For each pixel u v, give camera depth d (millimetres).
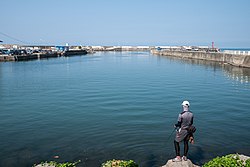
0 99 21625
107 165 6562
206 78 35875
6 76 38594
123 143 11523
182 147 11000
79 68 52906
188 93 24078
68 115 16297
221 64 59000
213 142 11602
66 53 106812
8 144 11539
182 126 7930
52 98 21812
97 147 11117
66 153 10523
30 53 86875
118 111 17156
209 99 21266
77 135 12625
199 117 15742
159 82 31766
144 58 91938
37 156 10266
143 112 16859
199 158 9977
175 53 97000
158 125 14109
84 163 9617
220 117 15742
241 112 16953
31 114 16656
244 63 49500
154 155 10289
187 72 44562
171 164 7863
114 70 48781
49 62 70312
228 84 30109
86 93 24000
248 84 30031
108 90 25594
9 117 15992
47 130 13445
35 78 36125
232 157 6512
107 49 183625
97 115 16203
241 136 12383
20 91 25516
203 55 73188
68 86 28562
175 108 18000
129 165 6488
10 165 9500
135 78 35969
